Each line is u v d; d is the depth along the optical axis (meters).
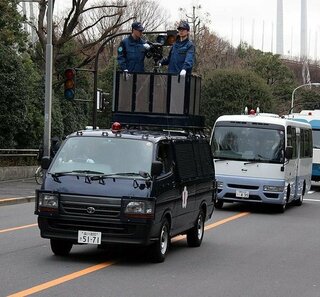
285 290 19.75
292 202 51.81
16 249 25.14
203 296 18.39
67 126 83.75
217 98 130.50
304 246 29.52
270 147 44.59
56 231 22.16
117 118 28.12
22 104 65.50
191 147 27.33
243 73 131.62
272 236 32.56
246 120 45.25
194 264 23.59
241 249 27.88
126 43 29.69
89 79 99.06
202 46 132.62
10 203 43.50
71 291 18.19
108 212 21.77
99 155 23.34
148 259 23.38
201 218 28.70
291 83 166.88
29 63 72.44
